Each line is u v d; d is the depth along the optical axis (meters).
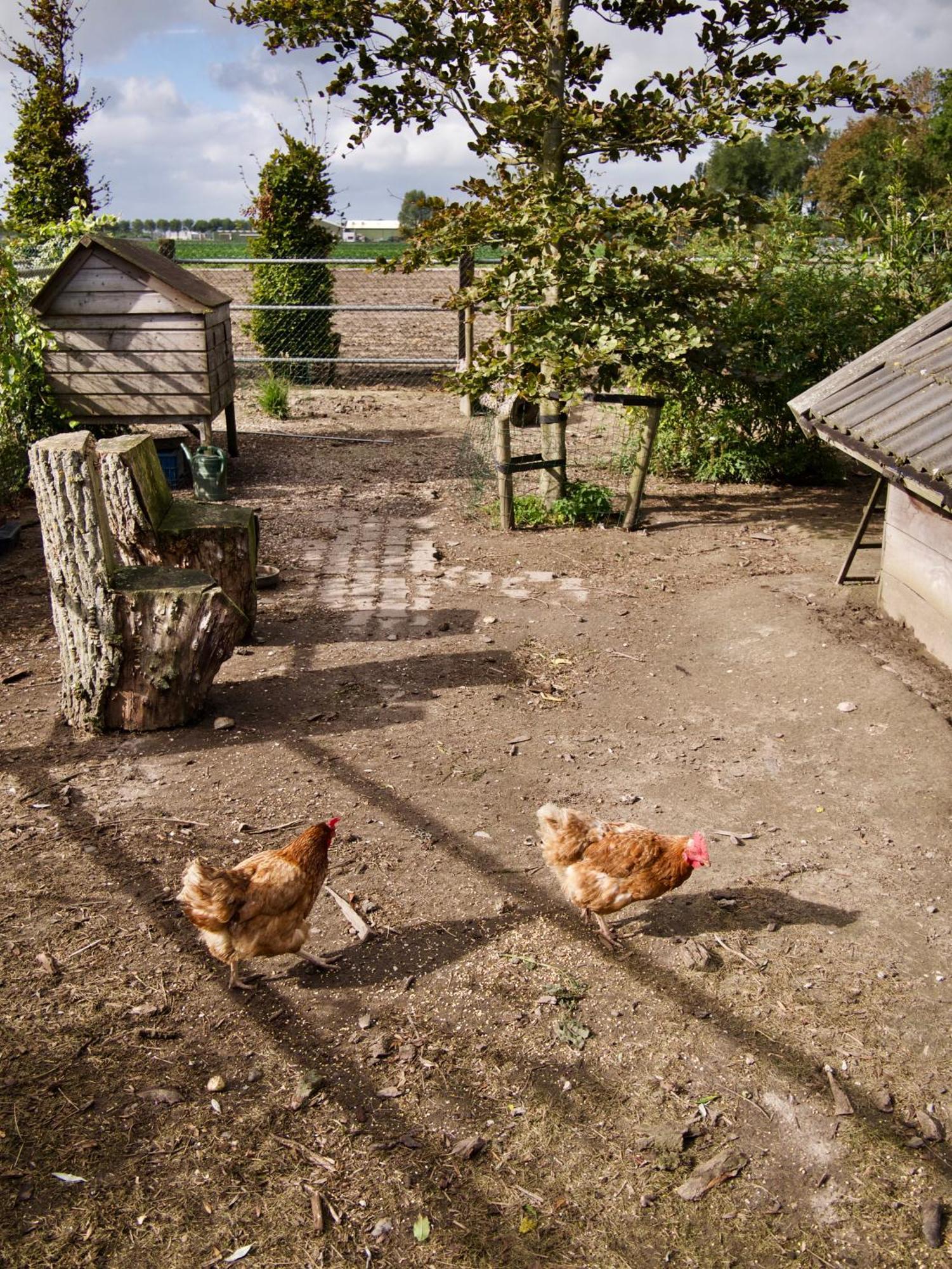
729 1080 3.59
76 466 5.47
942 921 4.42
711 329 9.32
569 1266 2.93
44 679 6.73
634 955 4.24
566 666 7.11
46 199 20.03
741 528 10.20
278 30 9.13
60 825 5.07
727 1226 3.06
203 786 5.47
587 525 10.32
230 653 6.12
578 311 9.09
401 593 8.48
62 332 10.70
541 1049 3.73
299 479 12.16
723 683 6.84
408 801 5.38
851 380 7.50
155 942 4.26
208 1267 2.91
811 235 11.83
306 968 4.15
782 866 4.84
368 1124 3.40
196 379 11.02
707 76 9.07
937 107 29.30
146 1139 3.31
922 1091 3.53
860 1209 3.11
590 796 5.46
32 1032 3.74
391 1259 2.95
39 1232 2.98
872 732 6.05
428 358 19.59
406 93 9.27
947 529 6.69
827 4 8.73
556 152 9.45
